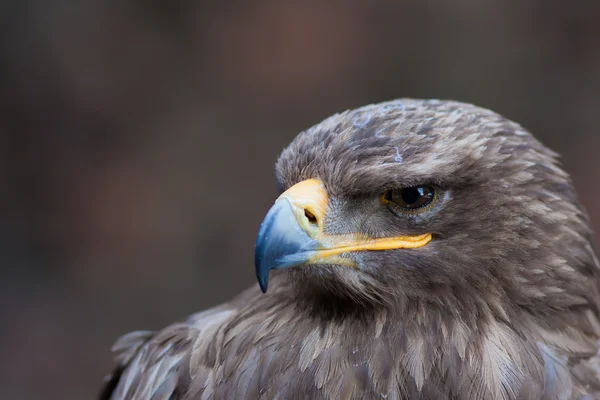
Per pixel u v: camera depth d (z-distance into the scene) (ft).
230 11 54.29
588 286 15.57
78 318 46.83
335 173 15.08
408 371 14.65
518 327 14.89
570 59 52.49
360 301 15.19
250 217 50.03
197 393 15.46
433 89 53.11
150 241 49.26
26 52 51.57
